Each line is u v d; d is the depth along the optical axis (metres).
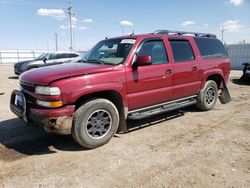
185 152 3.90
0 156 3.82
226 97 6.84
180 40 5.50
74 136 3.93
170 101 5.29
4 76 16.77
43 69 4.34
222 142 4.29
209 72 6.07
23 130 4.98
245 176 3.19
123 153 3.89
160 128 5.05
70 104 3.78
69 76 3.77
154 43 4.90
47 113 3.63
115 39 5.05
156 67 4.78
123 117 4.44
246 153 3.85
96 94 4.19
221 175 3.21
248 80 12.27
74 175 3.25
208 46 6.25
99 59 4.76
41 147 4.16
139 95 4.55
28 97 4.00
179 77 5.29
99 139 4.09
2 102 7.66
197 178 3.14
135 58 4.46
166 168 3.40
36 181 3.12
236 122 5.40
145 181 3.09
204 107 6.20
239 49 23.58
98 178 3.17
